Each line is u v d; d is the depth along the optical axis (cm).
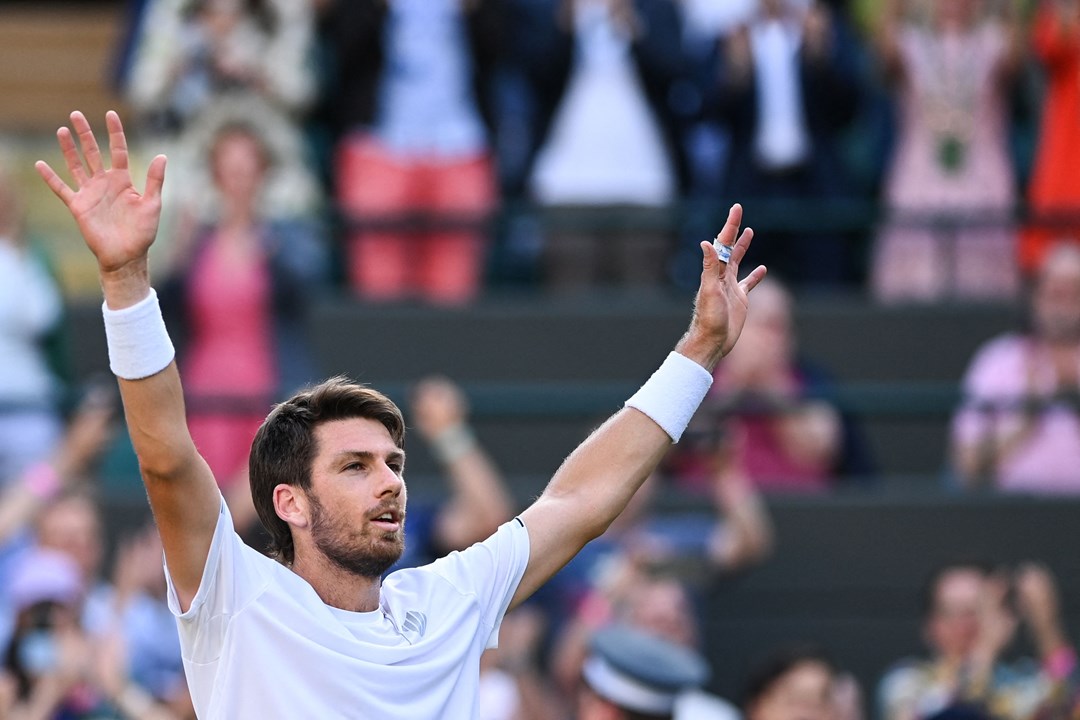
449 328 3097
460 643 1234
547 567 1319
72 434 2519
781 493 2817
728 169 3166
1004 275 3222
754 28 3173
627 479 1346
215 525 1170
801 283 3262
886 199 3191
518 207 3123
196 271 2920
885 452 3020
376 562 1197
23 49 3834
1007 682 2420
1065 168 3192
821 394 2784
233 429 2786
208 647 1173
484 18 3120
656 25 3145
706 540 2655
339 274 3200
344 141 3145
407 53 3122
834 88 3164
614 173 3136
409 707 1183
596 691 2059
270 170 3097
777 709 2223
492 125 3156
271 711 1155
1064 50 3183
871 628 2770
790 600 2788
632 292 3228
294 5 3161
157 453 1148
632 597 2394
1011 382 2908
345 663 1166
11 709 2161
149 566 2414
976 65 3162
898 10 3167
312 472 1205
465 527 2514
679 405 1360
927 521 2822
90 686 2188
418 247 3216
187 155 3052
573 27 3133
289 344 2933
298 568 1212
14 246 2927
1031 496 2841
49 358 2936
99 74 3844
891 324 3119
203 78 3128
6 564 2455
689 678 2052
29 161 3703
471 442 2912
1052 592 2569
